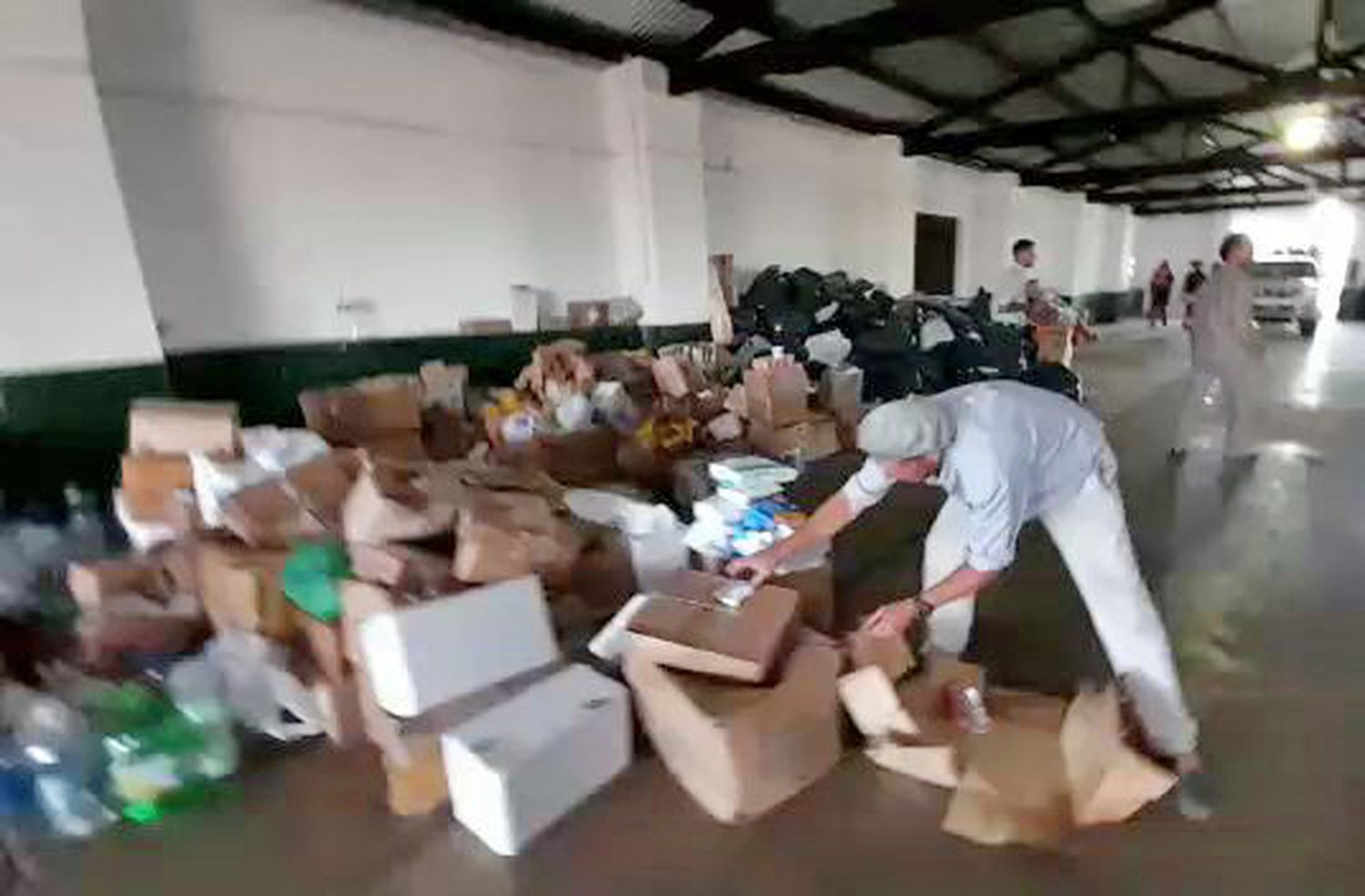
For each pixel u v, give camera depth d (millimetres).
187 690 1827
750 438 4281
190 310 3391
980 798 1505
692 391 4363
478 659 1683
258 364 3619
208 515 2326
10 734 1694
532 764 1477
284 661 1953
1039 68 6668
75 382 2738
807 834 1508
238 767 1782
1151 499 3617
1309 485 3803
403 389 3441
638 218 5324
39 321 2656
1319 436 4906
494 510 1990
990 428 1484
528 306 4699
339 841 1537
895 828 1519
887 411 1495
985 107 7309
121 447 2855
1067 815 1485
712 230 6242
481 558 1848
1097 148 10148
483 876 1422
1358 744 1728
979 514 1494
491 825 1475
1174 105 6684
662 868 1427
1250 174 13273
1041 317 6762
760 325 5770
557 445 3508
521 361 4691
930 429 1461
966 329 5648
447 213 4332
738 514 2275
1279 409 5770
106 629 1988
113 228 2789
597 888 1384
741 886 1376
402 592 1756
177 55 3268
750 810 1539
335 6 3756
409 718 1608
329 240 3842
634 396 4270
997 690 1867
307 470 2246
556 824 1549
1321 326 14688
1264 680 2008
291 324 3736
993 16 4242
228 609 2006
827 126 7277
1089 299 14305
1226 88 8078
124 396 2848
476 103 4418
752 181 6547
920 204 9047
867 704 1688
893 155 7992
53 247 2668
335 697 1834
